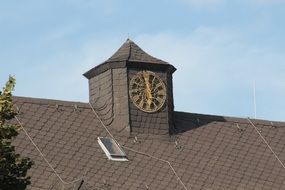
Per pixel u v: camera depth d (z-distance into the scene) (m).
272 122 147.00
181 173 132.00
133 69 140.38
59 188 121.50
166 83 141.62
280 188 134.88
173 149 136.62
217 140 140.62
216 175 133.62
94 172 127.56
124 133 137.12
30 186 121.56
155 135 138.38
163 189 128.38
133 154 133.25
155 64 141.00
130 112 138.38
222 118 145.12
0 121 94.75
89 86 143.38
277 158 140.12
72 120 135.88
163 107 140.25
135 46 143.38
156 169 131.62
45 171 125.06
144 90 140.12
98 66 141.38
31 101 136.25
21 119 132.75
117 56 141.12
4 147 94.06
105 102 139.75
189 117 143.62
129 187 126.69
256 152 140.25
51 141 130.75
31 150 128.25
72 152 130.00
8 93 95.75
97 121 137.75
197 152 137.12
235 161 137.25
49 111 135.75
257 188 133.75
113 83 140.00
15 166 94.94
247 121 145.62
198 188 130.50
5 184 94.00
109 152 131.38
